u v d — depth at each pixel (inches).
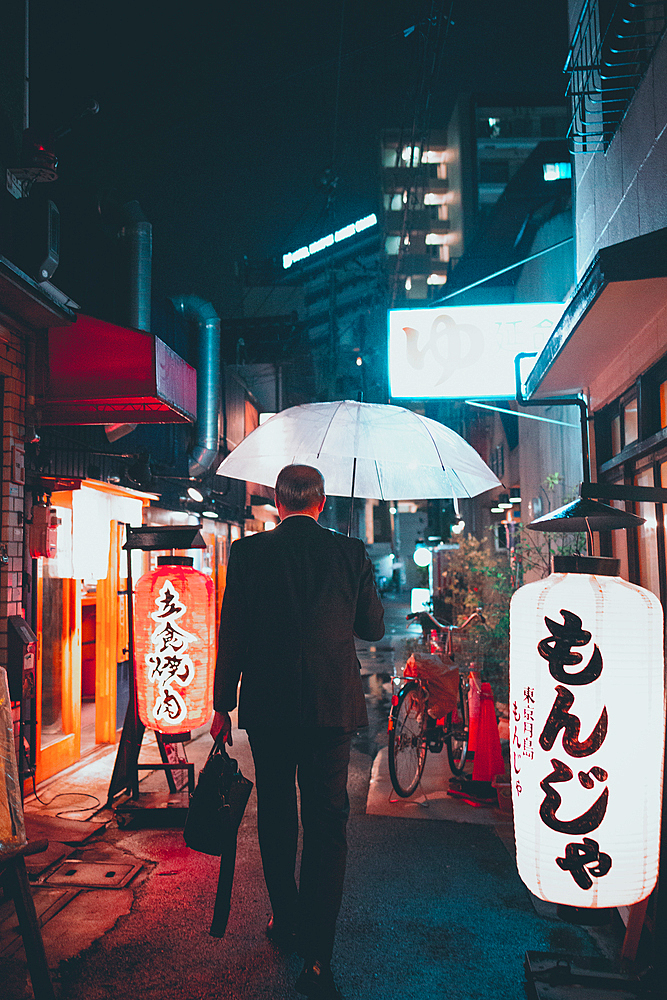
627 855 97.7
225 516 633.0
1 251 237.8
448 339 347.9
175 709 209.8
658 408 194.7
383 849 200.8
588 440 238.7
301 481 141.0
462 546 572.4
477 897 170.1
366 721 131.0
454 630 317.1
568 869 98.5
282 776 133.1
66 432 299.4
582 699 98.1
